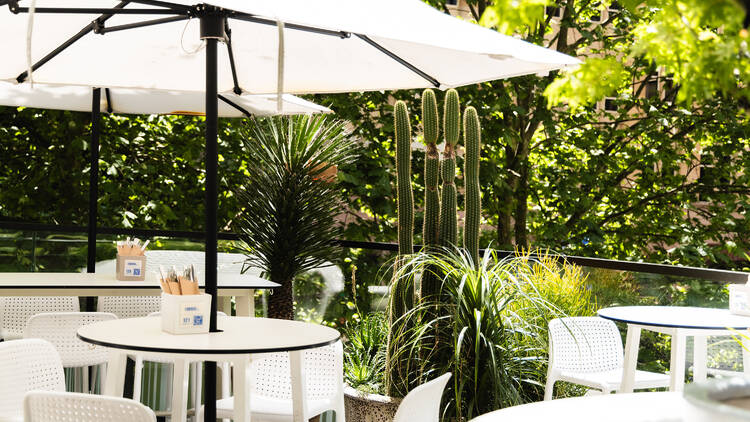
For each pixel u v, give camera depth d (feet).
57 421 6.96
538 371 14.55
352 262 20.40
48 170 34.50
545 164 42.47
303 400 10.01
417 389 7.22
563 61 8.78
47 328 13.15
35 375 8.96
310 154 20.56
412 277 14.05
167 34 12.78
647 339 16.47
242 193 20.89
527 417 4.91
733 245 40.29
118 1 10.87
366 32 7.72
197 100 19.98
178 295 9.54
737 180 41.11
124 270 15.33
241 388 9.14
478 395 12.99
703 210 43.06
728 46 2.65
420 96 35.76
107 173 33.99
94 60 13.14
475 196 14.03
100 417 6.82
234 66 13.09
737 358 14.78
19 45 11.92
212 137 9.98
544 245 38.45
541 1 2.87
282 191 20.22
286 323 10.77
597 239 40.14
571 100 3.26
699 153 42.45
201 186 36.70
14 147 34.55
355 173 32.76
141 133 35.35
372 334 16.53
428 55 11.29
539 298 13.73
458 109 14.11
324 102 33.65
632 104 38.88
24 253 19.71
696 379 14.33
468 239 14.10
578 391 15.58
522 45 9.14
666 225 41.09
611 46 37.96
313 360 11.51
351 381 15.12
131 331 9.66
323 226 20.54
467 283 13.15
